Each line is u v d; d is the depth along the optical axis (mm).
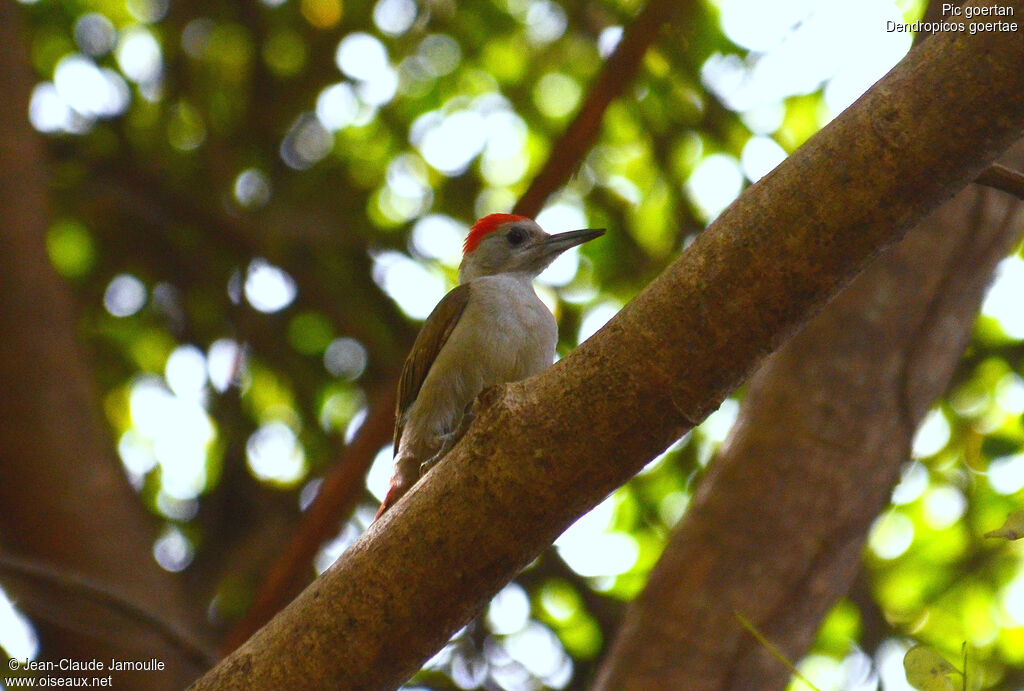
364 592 5824
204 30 16484
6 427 11039
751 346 5328
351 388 16188
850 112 5191
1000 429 14289
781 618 9336
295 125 16578
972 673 5582
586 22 16203
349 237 16234
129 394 15945
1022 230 10102
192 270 16234
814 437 9578
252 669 5949
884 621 13656
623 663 9438
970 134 4980
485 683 13680
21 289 11406
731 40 15266
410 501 5832
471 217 16516
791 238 5176
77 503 11039
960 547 13953
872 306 9797
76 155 15906
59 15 16281
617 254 16078
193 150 16328
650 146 15828
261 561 14984
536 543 5727
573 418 5500
